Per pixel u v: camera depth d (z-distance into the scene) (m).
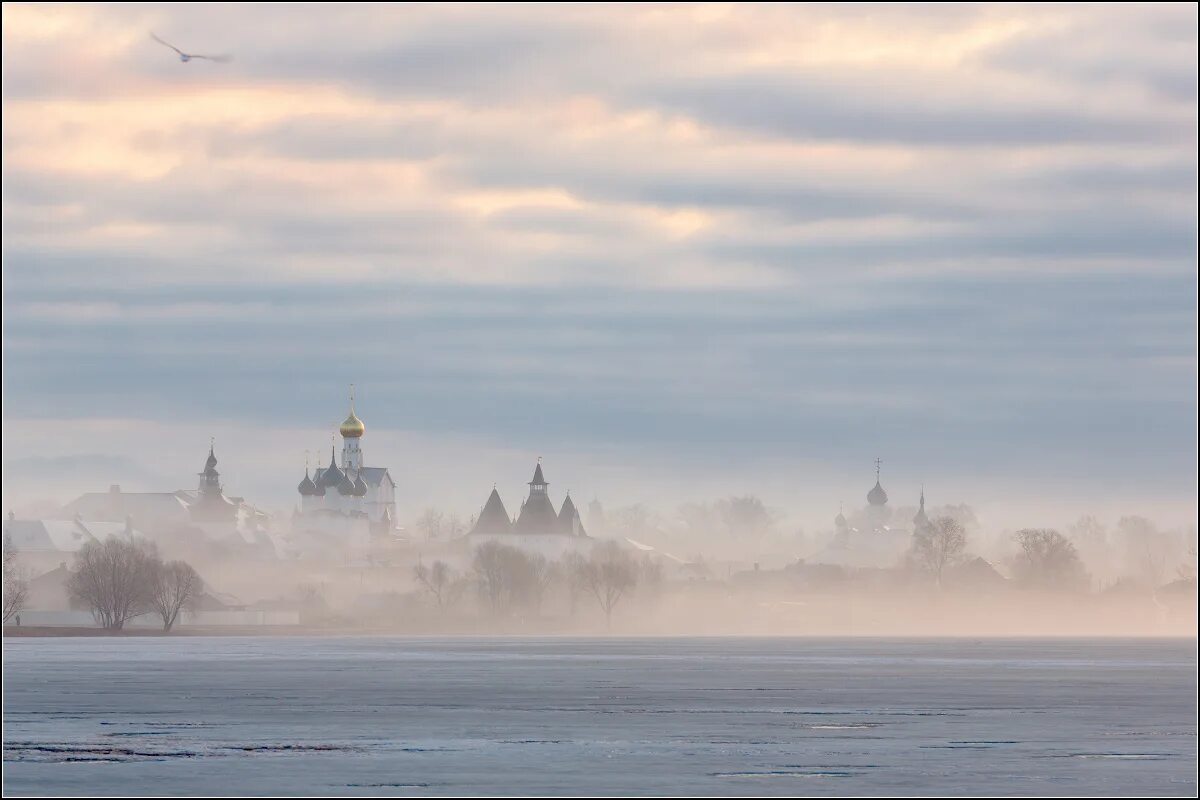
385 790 131.38
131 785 134.25
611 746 163.50
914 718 197.00
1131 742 167.38
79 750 159.12
